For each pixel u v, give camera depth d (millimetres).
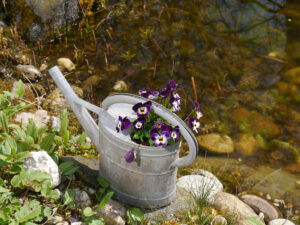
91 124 1518
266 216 1662
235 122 2117
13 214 1313
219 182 1755
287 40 2664
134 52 2467
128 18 2719
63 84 1495
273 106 2217
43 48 2424
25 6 2416
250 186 1830
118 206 1469
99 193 1512
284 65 2471
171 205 1538
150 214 1487
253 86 2318
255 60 2494
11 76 2158
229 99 2236
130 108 1479
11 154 1405
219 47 2566
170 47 2527
